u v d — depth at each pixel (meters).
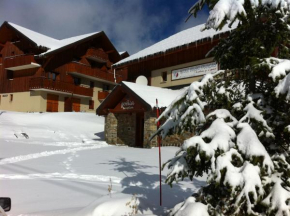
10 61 31.11
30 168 8.38
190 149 3.03
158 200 5.19
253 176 2.72
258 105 3.32
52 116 25.75
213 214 3.09
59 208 4.60
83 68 33.47
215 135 3.02
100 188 6.02
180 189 6.09
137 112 16.34
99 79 36.56
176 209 3.50
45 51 30.55
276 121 3.23
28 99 30.75
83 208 4.38
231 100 3.64
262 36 3.75
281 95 2.97
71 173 7.72
